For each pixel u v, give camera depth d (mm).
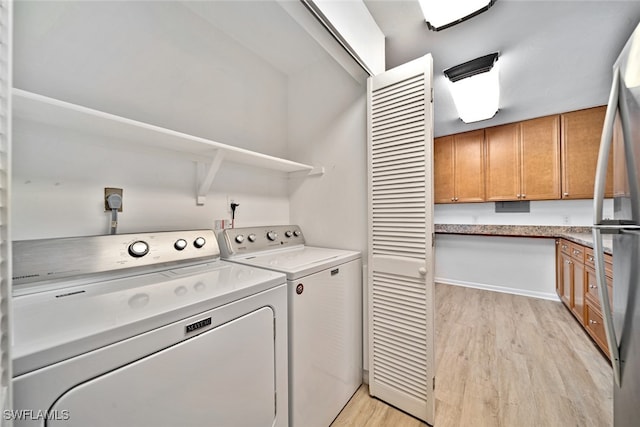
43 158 998
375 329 1596
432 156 1394
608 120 988
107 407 599
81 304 757
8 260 425
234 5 1455
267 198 1947
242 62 1790
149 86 1321
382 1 1443
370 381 1607
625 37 1728
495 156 3504
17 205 940
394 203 1514
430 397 1376
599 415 1435
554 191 3127
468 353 2078
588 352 2072
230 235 1506
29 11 971
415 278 1438
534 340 2279
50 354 524
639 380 869
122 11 1222
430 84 1387
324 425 1327
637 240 877
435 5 1416
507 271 3635
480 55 1934
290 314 1133
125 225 1223
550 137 3145
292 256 1530
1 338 414
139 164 1272
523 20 1587
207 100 1584
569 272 2789
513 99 2701
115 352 614
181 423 733
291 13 1120
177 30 1435
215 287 922
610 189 2828
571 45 1825
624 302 974
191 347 763
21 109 852
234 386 881
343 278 1498
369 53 1530
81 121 971
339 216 1853
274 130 2031
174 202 1413
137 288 909
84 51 1107
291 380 1129
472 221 3963
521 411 1471
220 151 1376
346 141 1822
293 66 2027
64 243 941
